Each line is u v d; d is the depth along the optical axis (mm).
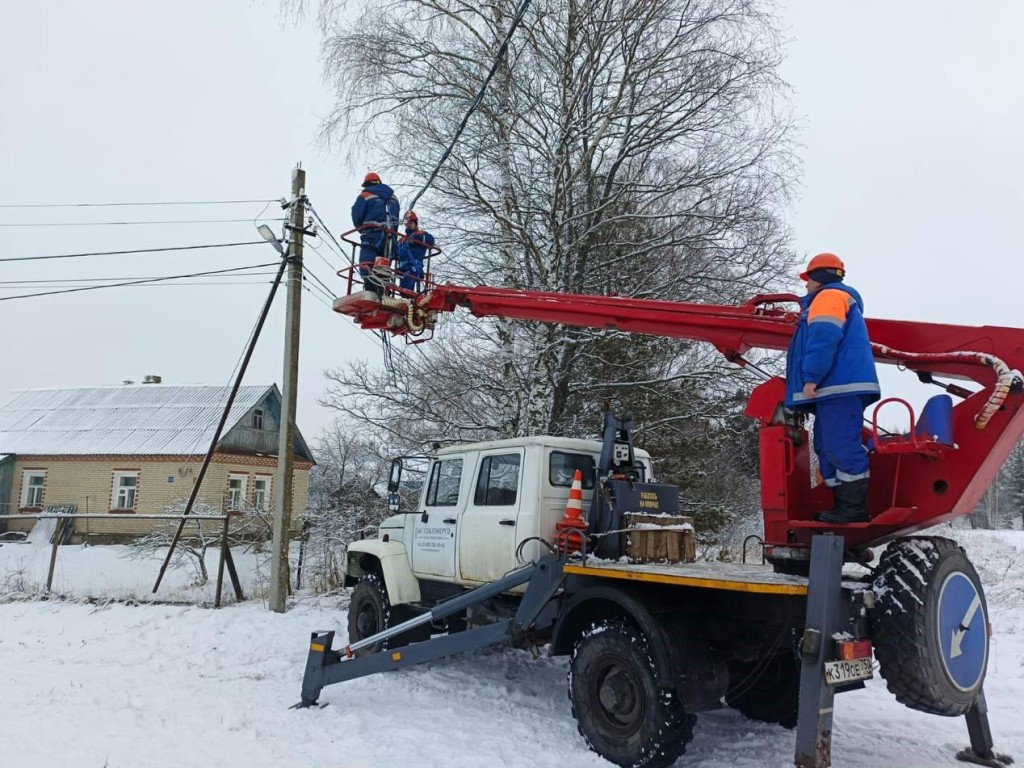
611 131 12398
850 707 6750
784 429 5266
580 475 6305
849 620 4375
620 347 13117
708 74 11742
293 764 5129
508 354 12492
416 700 6734
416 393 13062
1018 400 4402
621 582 5523
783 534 5223
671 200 12500
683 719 4922
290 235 12586
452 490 7789
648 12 11805
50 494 30938
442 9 12227
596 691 5324
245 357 12992
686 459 14508
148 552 15852
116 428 32250
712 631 5477
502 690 7035
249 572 15117
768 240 12078
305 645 9273
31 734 5738
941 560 4492
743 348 5859
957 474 4570
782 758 5281
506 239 12359
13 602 11961
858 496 4742
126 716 6234
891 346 5062
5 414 35562
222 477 29922
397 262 7723
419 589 8023
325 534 14484
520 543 6648
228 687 7281
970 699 4523
